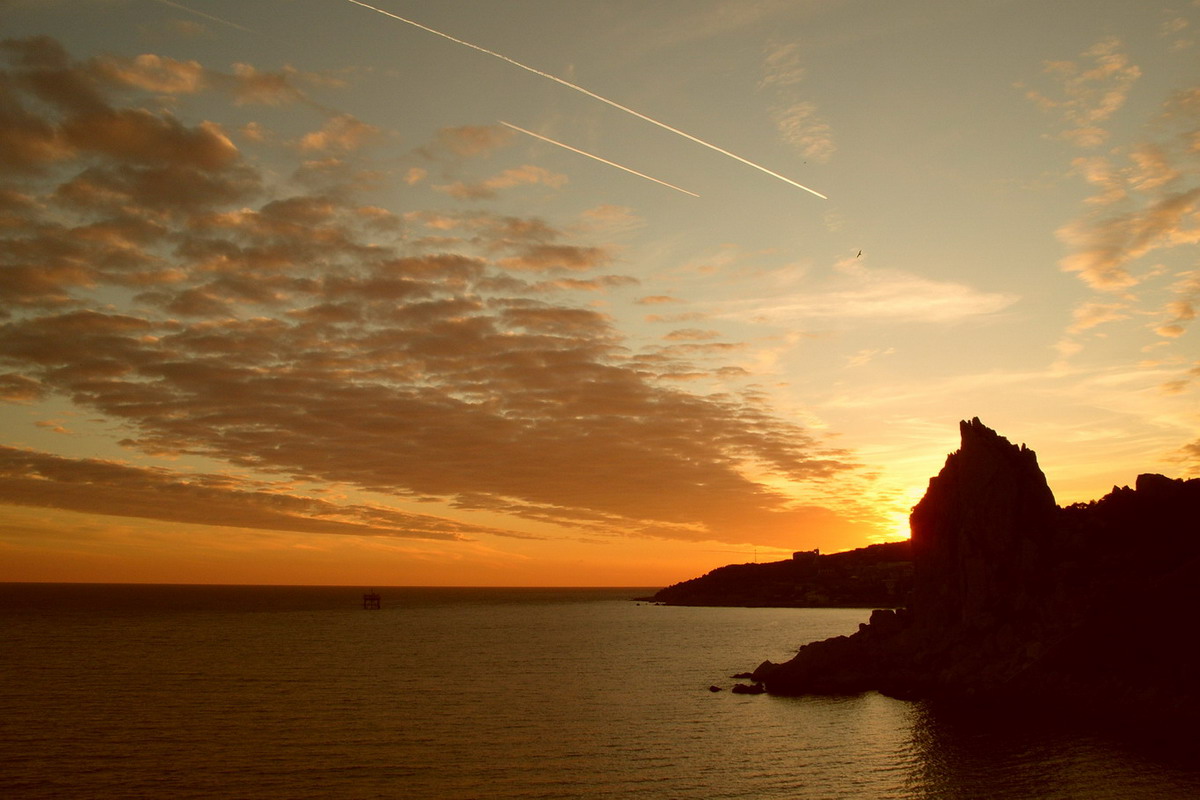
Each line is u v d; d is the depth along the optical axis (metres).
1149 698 64.50
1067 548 85.12
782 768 52.03
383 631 179.38
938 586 90.94
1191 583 67.81
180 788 47.25
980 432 93.62
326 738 60.84
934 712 69.38
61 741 58.94
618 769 52.00
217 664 108.38
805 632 182.62
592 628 198.25
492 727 65.62
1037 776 48.88
